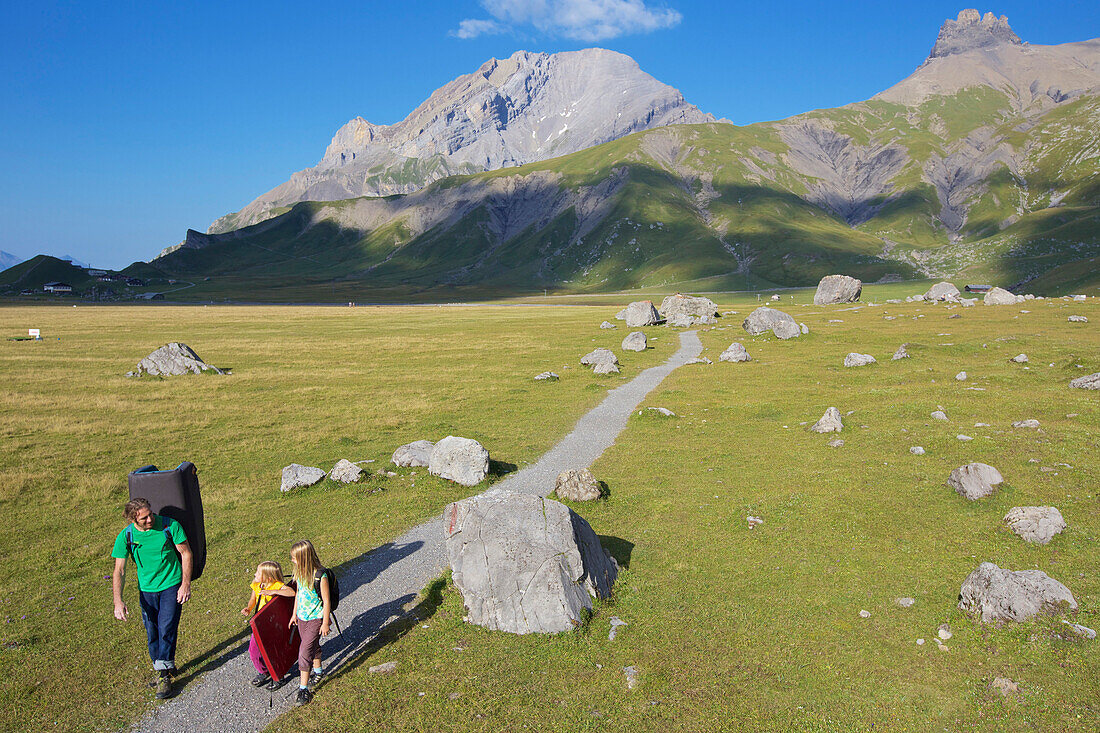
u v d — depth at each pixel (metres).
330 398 42.66
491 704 10.80
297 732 10.23
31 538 19.17
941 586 14.28
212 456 28.64
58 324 111.19
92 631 13.60
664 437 29.91
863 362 46.06
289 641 11.41
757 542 17.20
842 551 16.36
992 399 31.20
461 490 22.73
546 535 13.85
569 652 12.22
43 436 32.28
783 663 11.76
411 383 48.44
